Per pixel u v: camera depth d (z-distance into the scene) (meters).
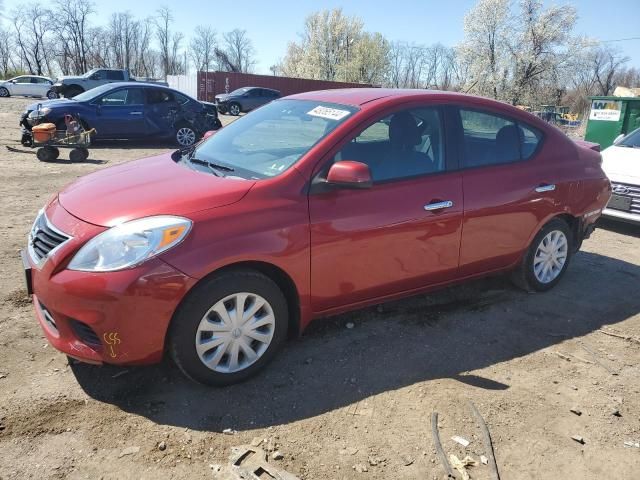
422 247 3.68
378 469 2.56
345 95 3.90
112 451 2.57
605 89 55.41
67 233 2.85
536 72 38.09
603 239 6.64
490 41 38.47
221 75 41.59
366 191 3.40
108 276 2.68
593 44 37.47
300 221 3.11
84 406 2.87
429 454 2.67
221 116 29.33
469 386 3.26
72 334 2.85
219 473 2.47
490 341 3.82
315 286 3.27
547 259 4.62
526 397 3.18
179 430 2.74
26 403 2.85
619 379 3.42
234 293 2.96
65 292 2.72
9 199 7.24
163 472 2.47
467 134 3.99
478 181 3.93
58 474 2.41
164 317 2.77
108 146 14.07
